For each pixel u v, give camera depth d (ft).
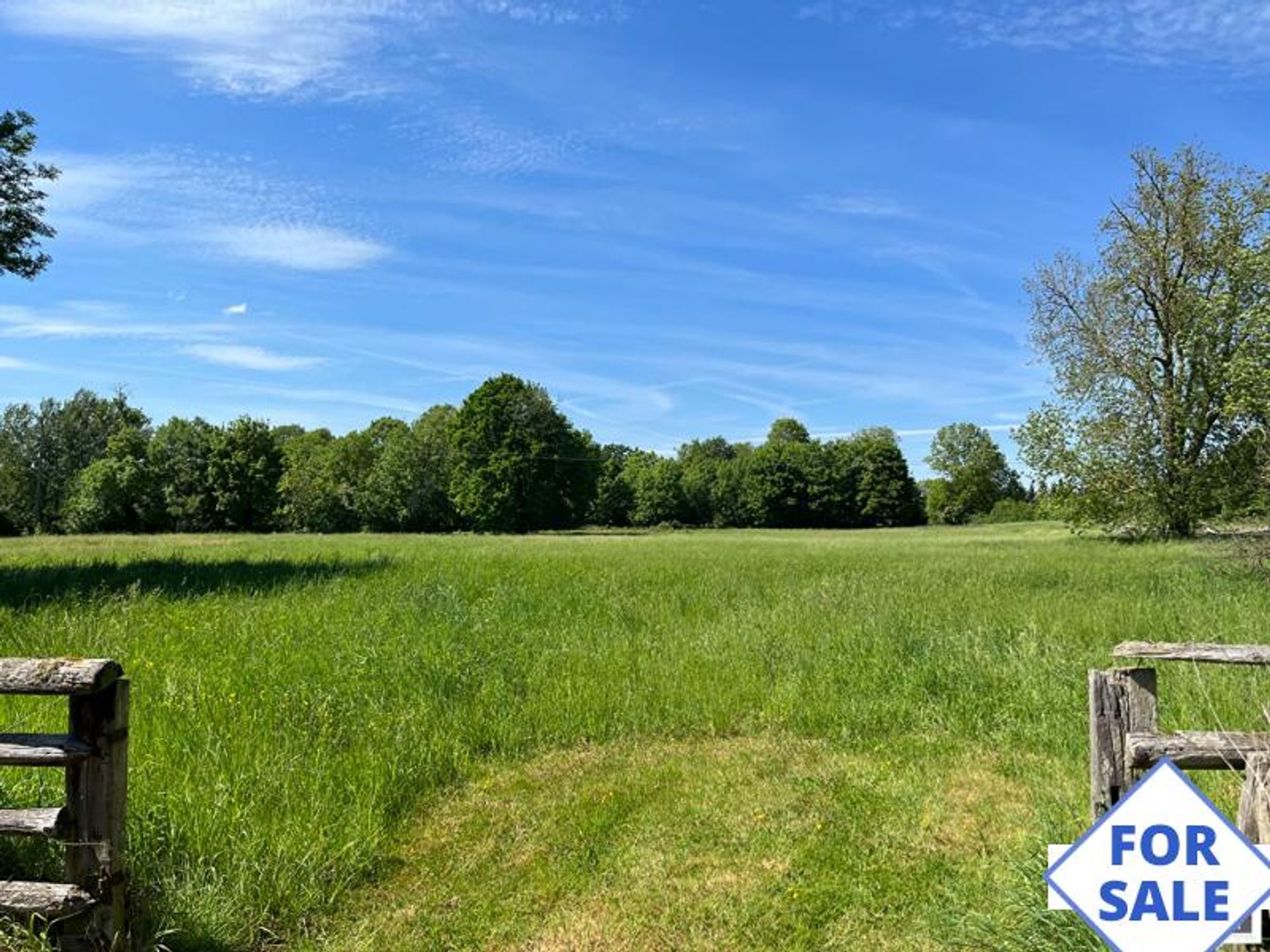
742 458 302.04
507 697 24.04
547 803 17.79
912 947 12.04
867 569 59.36
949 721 22.17
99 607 35.99
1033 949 10.88
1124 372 88.53
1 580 47.85
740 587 47.52
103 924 10.36
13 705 19.65
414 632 31.45
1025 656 25.52
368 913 13.29
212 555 76.23
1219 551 52.21
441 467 243.19
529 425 232.73
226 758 16.65
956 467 310.04
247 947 12.08
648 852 15.39
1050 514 94.73
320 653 27.04
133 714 19.10
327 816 15.17
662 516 289.53
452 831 16.44
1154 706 11.00
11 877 11.71
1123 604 35.42
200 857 13.16
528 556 77.30
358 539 130.31
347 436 253.03
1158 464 87.61
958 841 15.43
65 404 272.92
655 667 26.84
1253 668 21.81
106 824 10.37
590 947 12.30
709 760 20.34
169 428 235.20
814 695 24.13
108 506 224.53
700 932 12.66
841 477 289.12
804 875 14.34
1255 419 58.49
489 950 12.25
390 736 19.89
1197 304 75.72
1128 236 88.94
